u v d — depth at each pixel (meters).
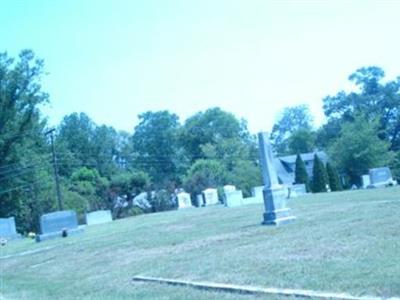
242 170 73.62
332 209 20.92
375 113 83.62
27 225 62.53
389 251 9.81
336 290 7.71
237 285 9.13
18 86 60.34
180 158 99.25
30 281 14.72
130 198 75.19
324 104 93.19
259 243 13.79
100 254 17.95
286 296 7.96
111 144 105.75
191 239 17.56
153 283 10.93
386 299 6.86
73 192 67.25
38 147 66.19
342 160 63.56
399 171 64.88
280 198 18.81
